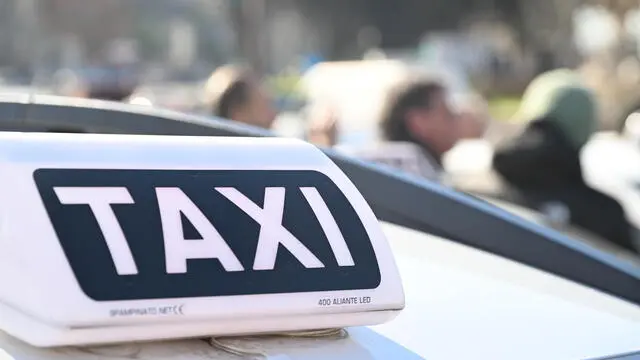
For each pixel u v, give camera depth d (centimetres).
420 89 463
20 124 165
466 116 468
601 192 416
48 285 82
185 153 96
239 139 103
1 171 88
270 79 2503
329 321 95
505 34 3509
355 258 97
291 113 1005
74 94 919
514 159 413
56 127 167
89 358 88
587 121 417
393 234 162
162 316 85
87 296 83
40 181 87
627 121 752
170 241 88
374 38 3984
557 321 119
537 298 129
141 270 85
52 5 3250
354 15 3959
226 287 88
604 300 136
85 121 167
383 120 471
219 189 93
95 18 3291
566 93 414
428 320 114
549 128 415
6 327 88
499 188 422
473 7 3788
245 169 97
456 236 176
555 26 3186
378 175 175
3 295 87
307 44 3644
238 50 2516
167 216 89
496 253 174
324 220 97
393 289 97
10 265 86
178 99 989
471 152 511
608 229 411
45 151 90
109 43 3278
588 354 106
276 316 91
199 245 89
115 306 83
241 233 91
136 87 1085
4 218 87
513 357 103
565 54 2953
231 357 92
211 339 95
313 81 764
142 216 88
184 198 91
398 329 109
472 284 133
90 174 89
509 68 2984
